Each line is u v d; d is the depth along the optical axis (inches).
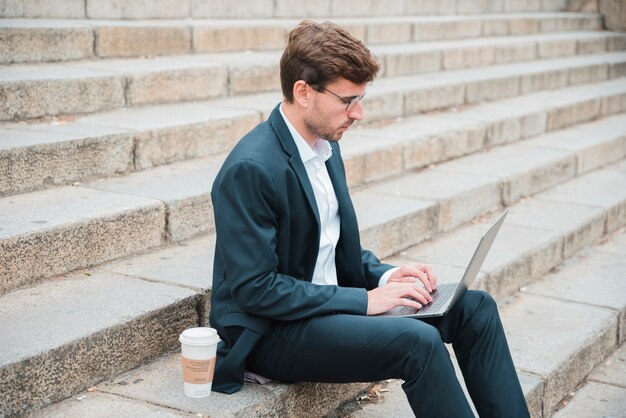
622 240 228.2
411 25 333.4
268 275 102.8
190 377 107.2
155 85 203.9
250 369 112.1
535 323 167.0
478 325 112.5
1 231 126.5
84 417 102.7
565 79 355.6
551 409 146.6
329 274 114.8
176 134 181.6
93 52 214.2
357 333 102.6
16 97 172.7
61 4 225.8
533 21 412.8
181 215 154.2
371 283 121.0
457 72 316.8
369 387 136.6
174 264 141.6
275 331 107.3
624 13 455.8
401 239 182.7
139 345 118.9
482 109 286.8
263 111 204.5
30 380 103.6
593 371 164.7
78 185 160.2
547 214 220.8
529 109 289.0
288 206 105.0
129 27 222.8
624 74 398.3
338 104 103.5
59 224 132.0
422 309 110.0
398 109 258.1
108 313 118.2
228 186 102.8
